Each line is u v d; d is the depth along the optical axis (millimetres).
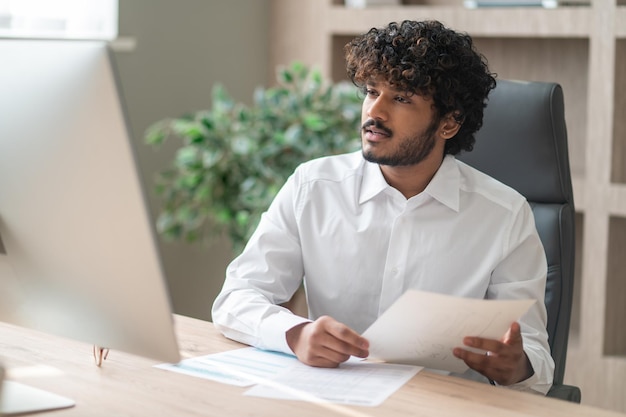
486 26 3318
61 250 1229
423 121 1651
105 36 3303
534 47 3525
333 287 1798
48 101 1168
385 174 1780
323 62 3721
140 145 3457
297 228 1825
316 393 1321
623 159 3191
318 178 1833
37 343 1520
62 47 1146
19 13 3055
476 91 1732
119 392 1292
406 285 1755
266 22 3881
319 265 1804
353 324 1800
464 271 1740
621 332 3262
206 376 1384
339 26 3658
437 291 1743
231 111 3385
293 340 1509
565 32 3174
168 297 1174
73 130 1156
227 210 3260
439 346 1452
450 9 3383
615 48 3088
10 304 1349
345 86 3342
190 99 3643
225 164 3260
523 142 1960
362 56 1660
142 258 1164
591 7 3119
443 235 1750
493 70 3611
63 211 1203
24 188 1228
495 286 1748
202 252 3750
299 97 3316
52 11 3158
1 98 1213
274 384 1357
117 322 1235
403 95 1626
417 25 1667
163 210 3574
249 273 1763
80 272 1227
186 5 3561
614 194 3117
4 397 1240
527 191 1970
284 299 1797
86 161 1159
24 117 1195
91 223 1186
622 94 3141
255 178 3217
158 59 3484
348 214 1796
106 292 1217
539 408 1291
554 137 1941
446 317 1378
